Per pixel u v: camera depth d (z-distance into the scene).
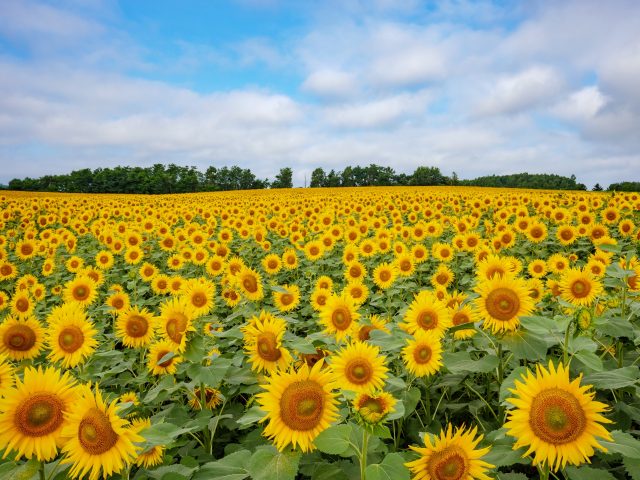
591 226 13.84
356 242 15.30
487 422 4.05
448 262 12.61
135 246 14.01
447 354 3.95
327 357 3.91
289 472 2.53
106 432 2.42
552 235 16.16
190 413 4.57
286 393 2.68
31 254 14.73
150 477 2.92
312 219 20.62
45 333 4.66
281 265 11.84
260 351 3.86
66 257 15.20
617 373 3.05
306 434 2.63
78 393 2.60
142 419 3.72
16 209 26.92
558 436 2.29
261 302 8.84
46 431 2.51
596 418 2.25
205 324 6.01
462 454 2.40
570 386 2.34
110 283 12.66
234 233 19.58
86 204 33.50
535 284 6.20
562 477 3.49
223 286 10.28
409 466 2.44
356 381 3.13
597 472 2.59
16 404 2.52
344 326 4.48
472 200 26.20
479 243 12.88
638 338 3.59
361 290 8.06
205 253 13.45
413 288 10.34
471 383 4.60
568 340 3.29
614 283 5.08
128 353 6.68
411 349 3.99
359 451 2.54
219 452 4.45
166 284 10.29
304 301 9.76
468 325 3.85
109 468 2.41
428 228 15.62
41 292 10.20
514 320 3.64
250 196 53.91
